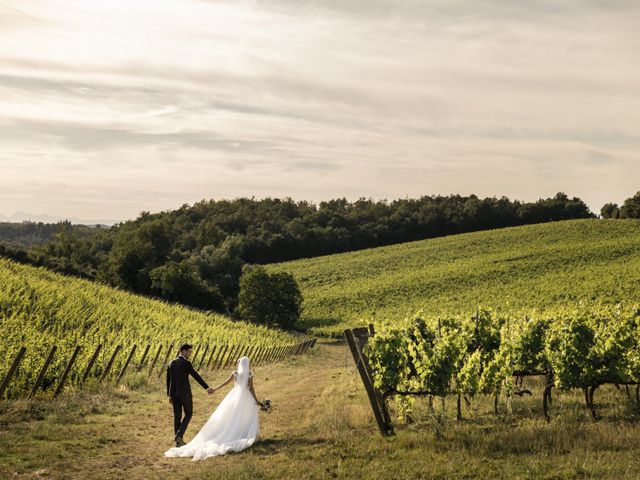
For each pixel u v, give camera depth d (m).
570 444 8.29
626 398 12.48
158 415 12.73
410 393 10.30
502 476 6.98
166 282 73.88
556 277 71.69
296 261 117.06
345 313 73.94
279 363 35.06
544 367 12.87
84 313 27.45
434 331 12.13
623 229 105.38
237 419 9.66
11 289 27.77
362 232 139.38
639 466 7.02
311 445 9.28
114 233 151.38
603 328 12.23
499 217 152.50
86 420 11.39
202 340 30.78
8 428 10.02
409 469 7.44
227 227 161.12
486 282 76.00
